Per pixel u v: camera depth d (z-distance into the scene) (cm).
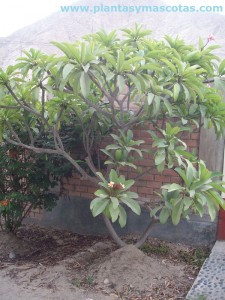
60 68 338
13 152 484
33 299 349
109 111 457
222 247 456
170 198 371
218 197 342
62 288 368
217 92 413
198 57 396
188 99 370
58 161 513
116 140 414
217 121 404
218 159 475
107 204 349
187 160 362
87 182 559
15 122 459
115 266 387
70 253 475
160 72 376
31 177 491
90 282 376
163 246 475
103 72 345
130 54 387
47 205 509
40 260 454
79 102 426
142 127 485
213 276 379
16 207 476
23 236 552
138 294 355
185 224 493
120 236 524
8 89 375
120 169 526
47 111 449
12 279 396
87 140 455
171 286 367
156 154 379
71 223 576
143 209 518
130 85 411
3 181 497
